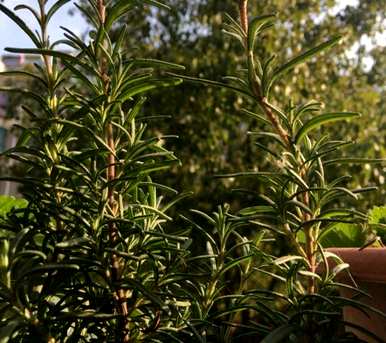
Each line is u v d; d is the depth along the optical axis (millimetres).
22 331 649
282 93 4965
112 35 4770
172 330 720
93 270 683
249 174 770
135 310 738
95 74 750
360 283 838
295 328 702
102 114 733
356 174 4547
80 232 688
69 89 813
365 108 5387
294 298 755
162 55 5590
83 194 711
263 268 984
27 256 641
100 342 693
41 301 650
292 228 831
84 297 687
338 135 4887
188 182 5039
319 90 5387
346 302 724
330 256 795
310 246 783
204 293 821
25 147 718
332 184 825
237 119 5211
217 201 4969
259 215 779
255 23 750
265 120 824
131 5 769
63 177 705
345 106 5359
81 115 736
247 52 775
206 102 5293
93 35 815
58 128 754
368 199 4105
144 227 773
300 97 5250
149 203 863
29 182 692
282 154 773
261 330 760
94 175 716
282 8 5512
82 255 674
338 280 879
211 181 5051
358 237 1121
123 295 720
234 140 5203
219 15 5578
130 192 823
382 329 806
